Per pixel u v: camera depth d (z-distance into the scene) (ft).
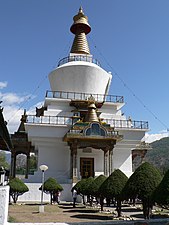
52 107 120.06
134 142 115.44
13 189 77.10
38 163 109.91
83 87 128.26
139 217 55.62
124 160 116.78
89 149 112.37
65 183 99.04
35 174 106.83
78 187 77.05
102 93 133.08
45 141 110.73
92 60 138.10
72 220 48.96
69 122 112.68
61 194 93.91
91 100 117.08
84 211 64.28
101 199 64.13
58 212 61.62
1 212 31.55
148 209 44.62
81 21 149.48
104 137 100.63
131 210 70.18
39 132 109.09
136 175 45.47
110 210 66.90
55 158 111.55
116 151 117.29
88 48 149.59
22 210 63.82
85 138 99.76
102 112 124.67
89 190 67.72
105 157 102.68
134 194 44.11
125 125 117.50
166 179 35.17
